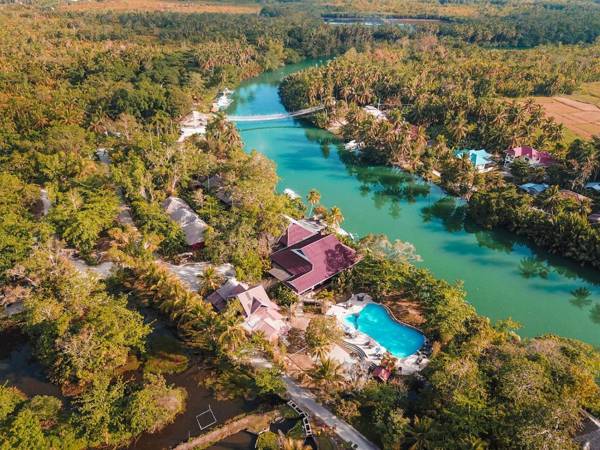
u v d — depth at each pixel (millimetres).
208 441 52656
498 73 189000
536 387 50906
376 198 117250
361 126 140875
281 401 57188
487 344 60156
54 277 68500
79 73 178125
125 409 53344
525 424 46031
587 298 81812
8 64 178125
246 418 54781
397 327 68500
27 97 146375
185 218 91125
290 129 163250
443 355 58875
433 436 49031
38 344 61281
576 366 54625
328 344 60281
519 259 92375
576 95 185750
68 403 56656
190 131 151375
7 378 60531
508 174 122188
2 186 93812
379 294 74375
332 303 73500
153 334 67875
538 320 75938
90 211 85688
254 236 83562
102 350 58406
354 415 54062
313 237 85750
